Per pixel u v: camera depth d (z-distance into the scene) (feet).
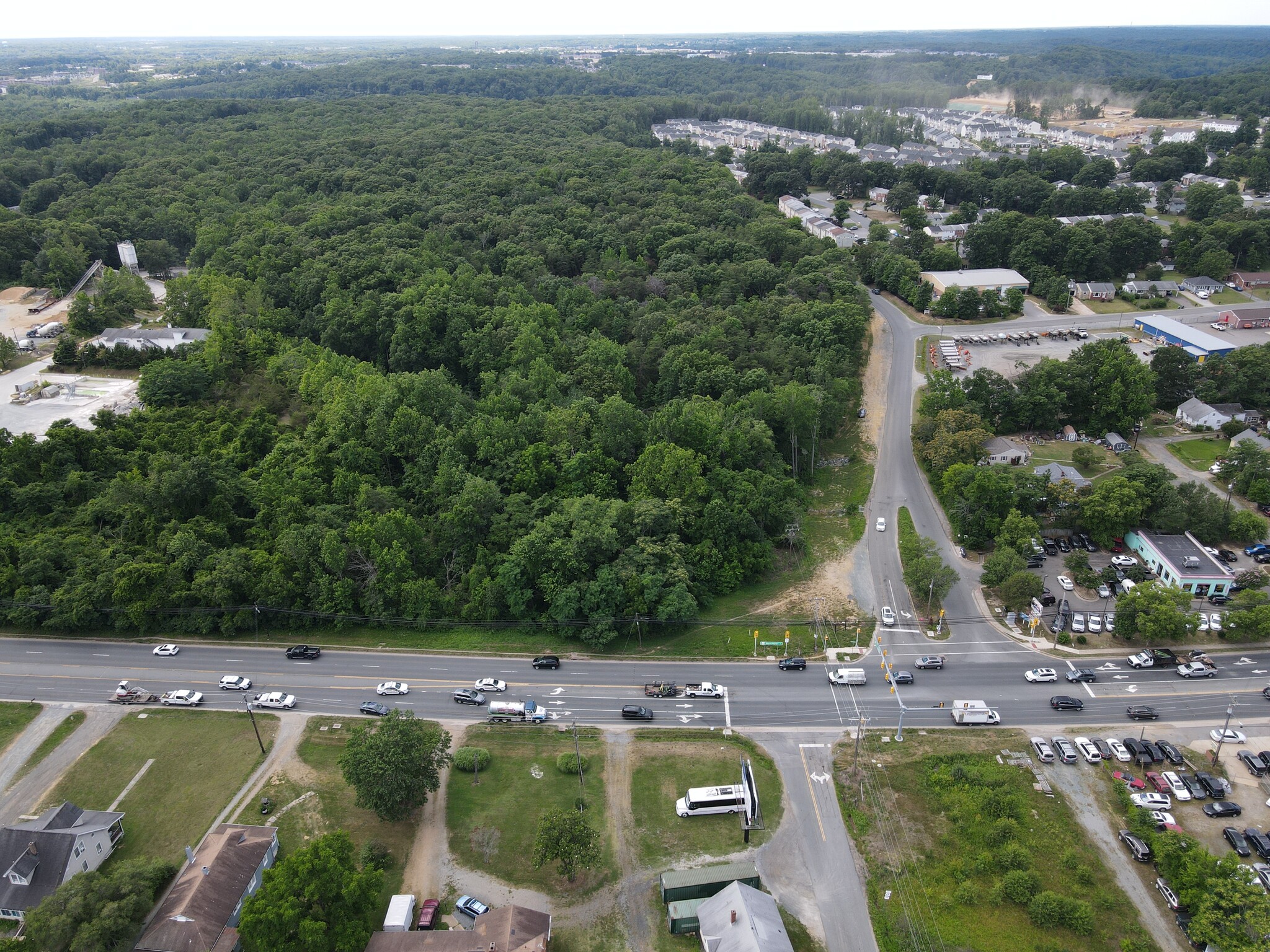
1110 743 392.47
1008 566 487.61
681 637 475.31
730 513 518.78
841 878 335.67
